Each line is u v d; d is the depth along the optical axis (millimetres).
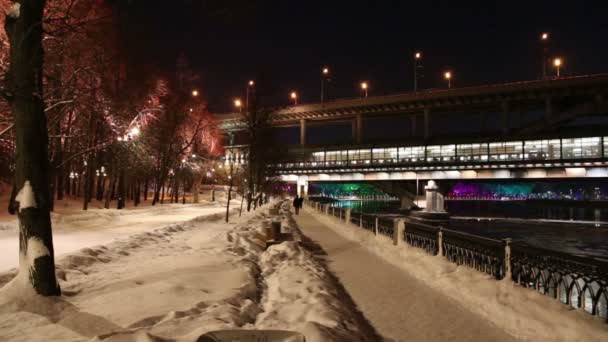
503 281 7543
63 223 20375
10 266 9453
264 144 39219
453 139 90875
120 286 7227
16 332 5082
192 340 4492
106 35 21703
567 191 151750
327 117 133000
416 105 119500
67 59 21656
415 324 6816
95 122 34031
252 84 34344
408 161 95000
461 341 6066
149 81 33000
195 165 62969
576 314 5773
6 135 22625
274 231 15383
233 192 75750
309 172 102625
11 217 22953
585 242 42656
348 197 165625
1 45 18188
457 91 111500
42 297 6160
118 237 16047
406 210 90812
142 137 37500
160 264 9500
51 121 23125
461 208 112688
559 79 98938
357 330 5719
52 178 27750
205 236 16109
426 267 10578
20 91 6375
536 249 6879
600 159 72125
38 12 6625
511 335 6293
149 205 51250
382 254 14336
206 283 7668
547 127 100500
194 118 54906
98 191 51094
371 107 125688
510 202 144125
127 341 4332
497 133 104750
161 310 5922
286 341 2969
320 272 9758
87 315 5691
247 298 7129
